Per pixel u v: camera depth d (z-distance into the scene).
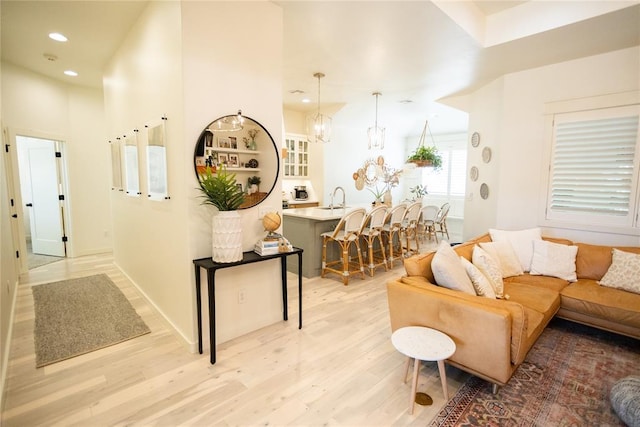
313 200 7.01
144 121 3.08
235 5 2.52
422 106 6.14
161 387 2.07
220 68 2.47
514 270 3.25
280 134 2.89
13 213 4.31
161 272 2.97
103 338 2.70
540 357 2.44
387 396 2.00
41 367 2.29
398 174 6.73
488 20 3.25
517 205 4.10
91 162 5.58
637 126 3.26
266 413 1.85
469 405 1.91
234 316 2.70
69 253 5.43
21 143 6.04
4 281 2.72
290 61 3.75
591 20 2.70
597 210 3.54
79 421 1.79
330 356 2.45
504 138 4.17
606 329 2.60
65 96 5.20
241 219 2.69
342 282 4.21
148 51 2.88
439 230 8.14
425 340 1.91
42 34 3.47
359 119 7.12
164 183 2.70
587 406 1.90
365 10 2.62
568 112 3.66
